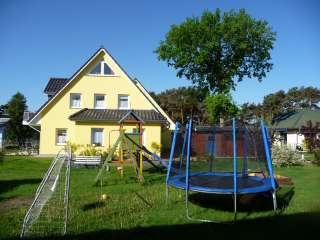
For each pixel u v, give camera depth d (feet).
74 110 83.10
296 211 24.40
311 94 199.21
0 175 44.16
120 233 18.83
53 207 24.16
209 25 127.54
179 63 128.36
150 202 27.17
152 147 76.79
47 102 81.71
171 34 129.39
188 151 24.98
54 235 18.25
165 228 19.99
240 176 31.91
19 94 143.95
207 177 31.30
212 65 130.52
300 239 18.48
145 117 77.71
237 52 127.54
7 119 140.87
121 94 85.10
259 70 132.26
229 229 20.15
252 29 124.98
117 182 38.78
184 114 181.16
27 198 28.68
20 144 129.80
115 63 84.94
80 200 27.48
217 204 26.99
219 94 115.34
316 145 71.51
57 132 82.33
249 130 33.94
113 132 76.79
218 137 77.77
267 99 202.39
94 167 55.01
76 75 83.61
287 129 128.57
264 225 21.01
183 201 27.78
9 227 19.69
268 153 25.77
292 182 38.63
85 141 75.97
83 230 19.29
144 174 46.98
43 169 51.44
